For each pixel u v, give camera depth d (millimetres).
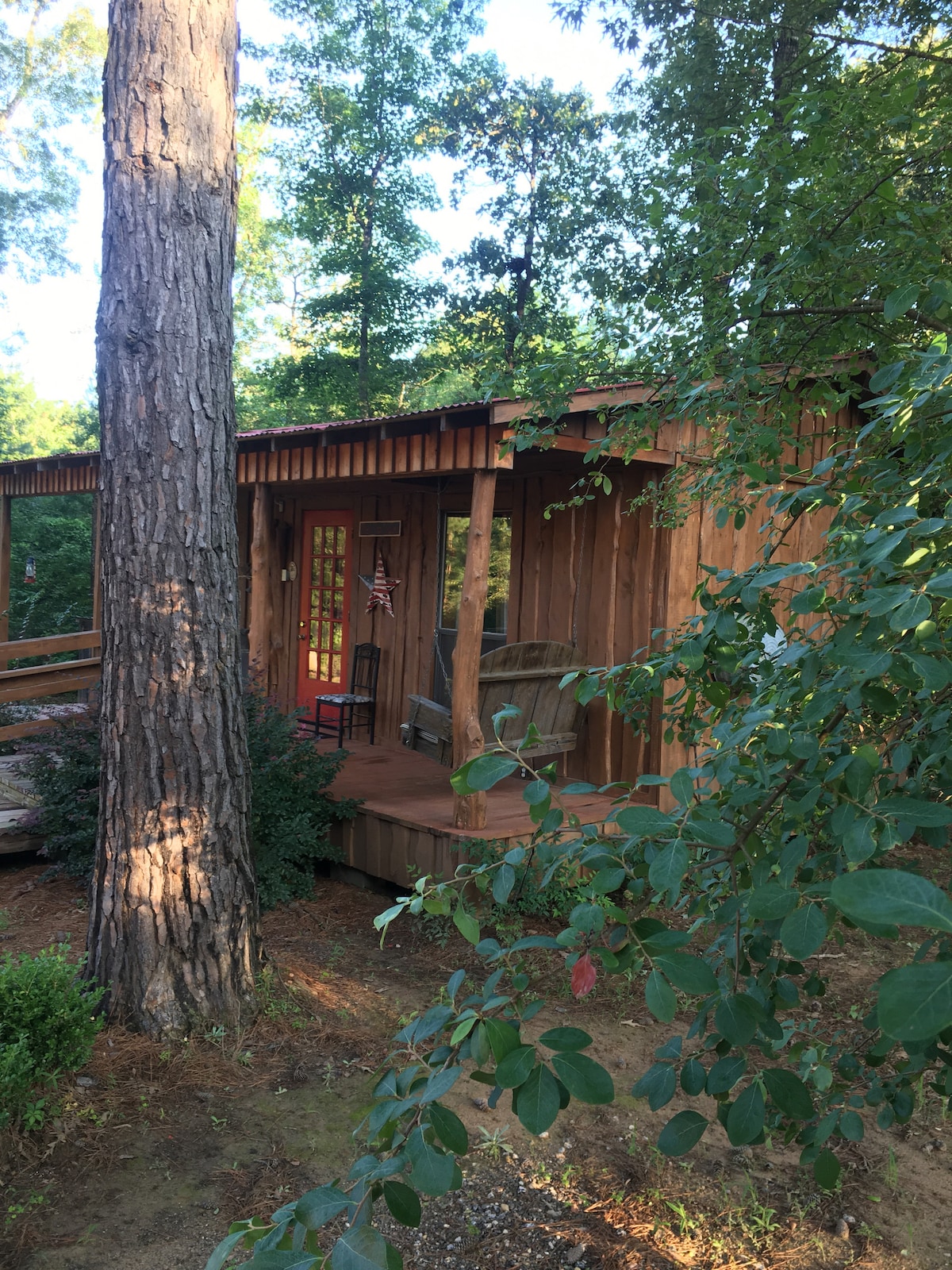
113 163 4039
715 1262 2953
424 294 25219
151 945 4078
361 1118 3615
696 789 1379
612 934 1278
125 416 4039
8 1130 3285
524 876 1501
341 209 25750
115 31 4020
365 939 5672
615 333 4426
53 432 42031
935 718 1586
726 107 14047
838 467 2217
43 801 6508
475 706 6117
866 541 1363
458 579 8797
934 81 4574
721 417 4023
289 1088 3828
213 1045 4062
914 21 11984
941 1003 733
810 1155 1752
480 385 4570
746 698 2123
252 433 8070
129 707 4070
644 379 4367
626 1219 3145
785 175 3889
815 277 3846
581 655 6867
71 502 19391
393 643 9492
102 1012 4074
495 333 22547
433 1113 1176
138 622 4051
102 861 4164
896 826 1161
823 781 1372
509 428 4871
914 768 1861
